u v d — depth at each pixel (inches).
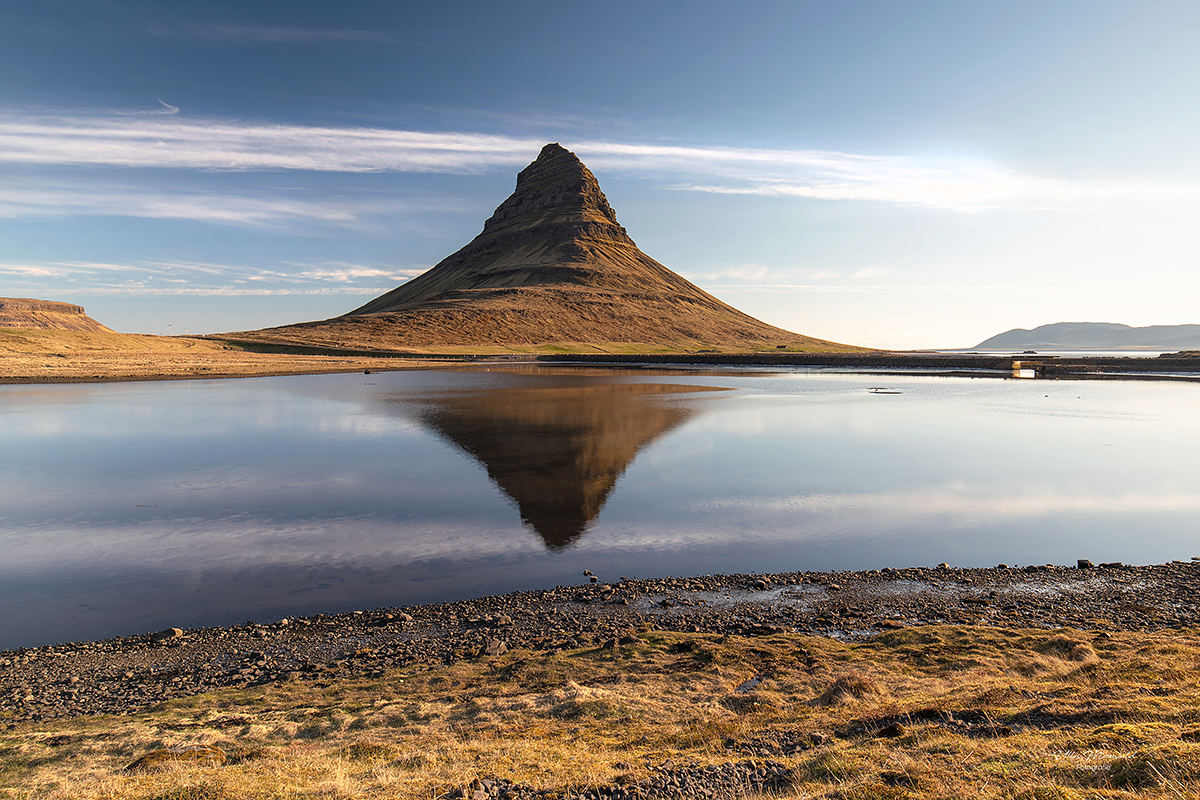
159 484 1168.2
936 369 5118.1
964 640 503.2
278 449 1496.1
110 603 677.9
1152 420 2001.7
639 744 325.1
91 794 279.6
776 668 455.8
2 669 532.1
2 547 842.8
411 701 431.5
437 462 1350.9
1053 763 229.9
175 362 4931.1
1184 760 209.6
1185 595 649.6
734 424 1898.4
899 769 246.2
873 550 832.9
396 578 745.6
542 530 914.7
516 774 285.4
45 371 3796.8
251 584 727.7
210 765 321.1
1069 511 1000.2
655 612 635.5
